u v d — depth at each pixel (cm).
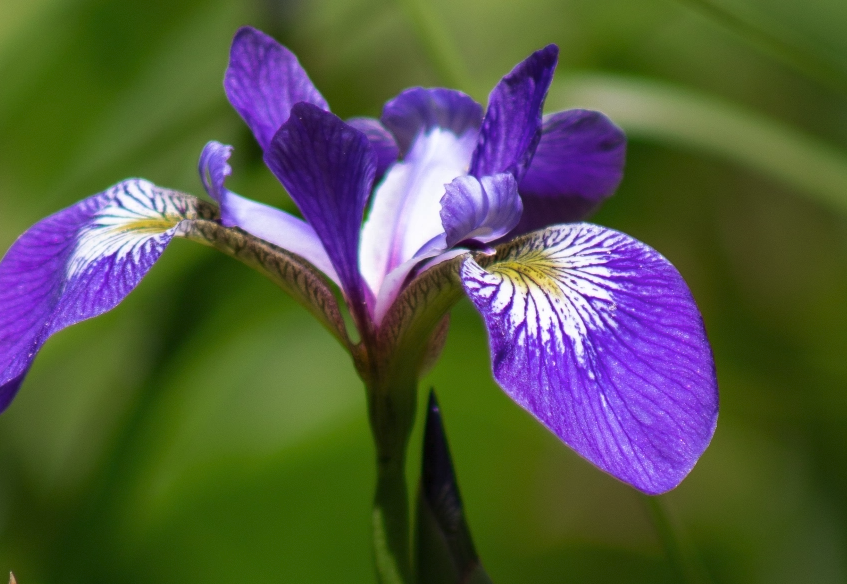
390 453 48
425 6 56
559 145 51
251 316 67
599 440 46
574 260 48
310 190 48
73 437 66
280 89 51
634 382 46
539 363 46
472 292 47
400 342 48
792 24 67
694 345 46
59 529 61
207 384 69
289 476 65
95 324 62
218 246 49
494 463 67
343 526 63
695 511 71
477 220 48
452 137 51
